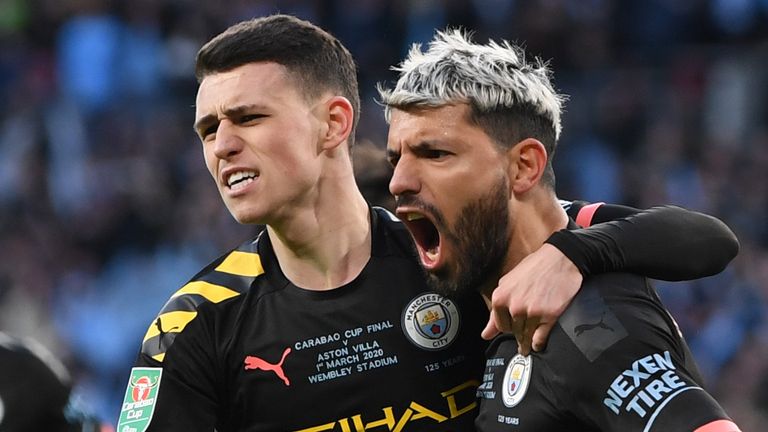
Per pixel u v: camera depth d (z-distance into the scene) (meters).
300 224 11.72
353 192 12.14
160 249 37.97
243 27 11.62
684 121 36.47
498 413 11.16
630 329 10.34
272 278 12.12
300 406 11.84
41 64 43.44
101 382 36.56
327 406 11.86
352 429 11.88
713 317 32.72
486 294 11.77
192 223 37.66
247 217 11.45
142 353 11.85
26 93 42.75
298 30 11.72
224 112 11.36
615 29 39.62
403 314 12.05
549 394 10.59
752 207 35.31
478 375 12.18
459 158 11.01
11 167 40.81
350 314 11.99
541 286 10.59
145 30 42.16
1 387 12.88
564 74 37.00
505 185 11.14
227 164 11.43
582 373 10.31
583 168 35.53
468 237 11.14
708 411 9.73
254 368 11.83
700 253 11.40
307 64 11.62
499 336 11.54
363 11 39.94
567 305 10.58
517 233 11.30
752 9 39.22
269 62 11.45
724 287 33.09
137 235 38.50
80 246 38.78
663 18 39.38
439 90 10.98
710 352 32.31
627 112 36.44
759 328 32.34
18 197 40.22
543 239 11.36
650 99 36.75
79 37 41.75
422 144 11.04
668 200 35.34
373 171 14.83
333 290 12.01
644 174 35.78
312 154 11.62
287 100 11.45
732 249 11.78
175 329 11.79
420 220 11.43
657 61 38.25
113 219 38.78
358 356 11.93
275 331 11.92
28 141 41.12
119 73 41.28
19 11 45.22
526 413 10.79
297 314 11.98
